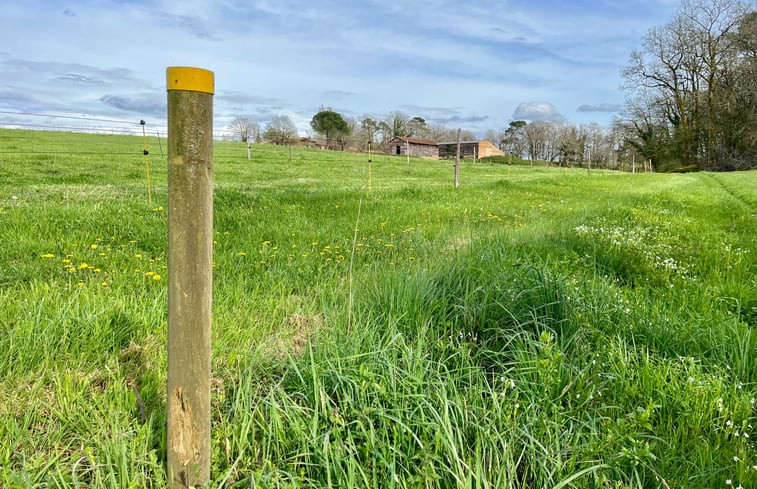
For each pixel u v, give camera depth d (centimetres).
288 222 766
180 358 165
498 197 1359
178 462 172
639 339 327
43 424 215
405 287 370
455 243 608
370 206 1008
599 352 294
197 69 150
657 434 228
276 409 219
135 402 229
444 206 1055
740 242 719
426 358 288
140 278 419
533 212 1041
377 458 199
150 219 696
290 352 294
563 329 329
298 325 347
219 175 2025
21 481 174
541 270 391
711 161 5175
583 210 1055
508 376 274
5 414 211
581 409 242
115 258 485
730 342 315
